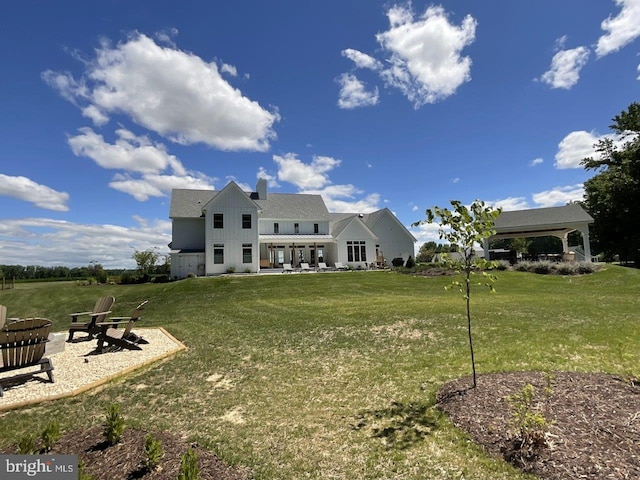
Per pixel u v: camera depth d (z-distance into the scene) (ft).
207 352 28.78
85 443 13.15
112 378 22.72
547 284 71.72
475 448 12.57
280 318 42.78
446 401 16.89
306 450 13.26
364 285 78.74
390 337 31.55
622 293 56.85
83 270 187.11
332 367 24.09
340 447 13.42
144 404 18.53
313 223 130.82
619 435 12.19
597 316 37.06
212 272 106.11
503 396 16.24
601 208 137.28
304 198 140.36
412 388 19.43
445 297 58.44
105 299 36.60
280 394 19.57
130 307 60.59
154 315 50.55
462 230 17.85
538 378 18.51
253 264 110.11
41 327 21.65
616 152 138.82
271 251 124.06
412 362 24.34
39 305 71.15
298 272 108.06
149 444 11.43
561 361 22.81
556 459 11.14
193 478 9.66
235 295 69.00
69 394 19.80
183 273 107.96
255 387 20.80
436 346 28.09
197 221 117.50
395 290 71.46
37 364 21.71
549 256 104.99
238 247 109.09
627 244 131.95
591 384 17.19
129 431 14.56
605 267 87.81
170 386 21.33
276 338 32.83
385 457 12.54
